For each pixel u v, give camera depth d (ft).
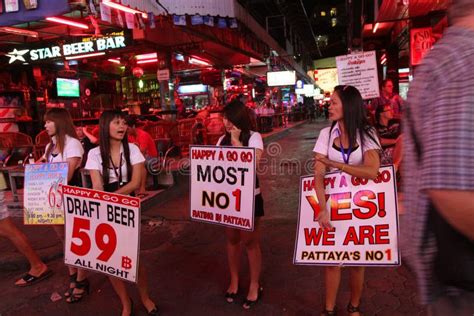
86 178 21.16
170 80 43.73
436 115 3.80
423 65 4.13
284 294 12.72
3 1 17.90
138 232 10.19
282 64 79.41
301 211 10.28
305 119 122.01
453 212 3.64
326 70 149.59
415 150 4.32
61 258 16.76
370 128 9.62
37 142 31.42
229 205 11.36
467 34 3.89
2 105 40.70
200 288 13.47
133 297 13.11
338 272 10.22
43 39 34.65
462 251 3.96
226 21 24.81
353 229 9.66
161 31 34.40
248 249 11.99
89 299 13.19
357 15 40.37
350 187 9.69
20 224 20.81
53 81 43.96
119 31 33.30
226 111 11.52
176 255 16.44
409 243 4.60
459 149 3.58
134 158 11.45
